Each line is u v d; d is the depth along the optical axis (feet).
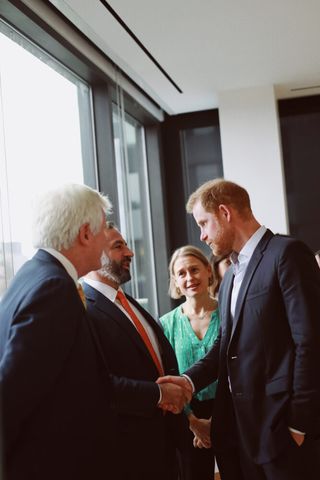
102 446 5.19
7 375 4.34
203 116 16.48
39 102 9.46
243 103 14.78
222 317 6.91
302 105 16.06
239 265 6.73
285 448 6.01
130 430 6.02
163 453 6.33
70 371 4.92
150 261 16.03
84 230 5.44
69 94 11.07
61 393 4.84
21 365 4.39
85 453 4.98
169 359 6.95
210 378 7.43
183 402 6.26
